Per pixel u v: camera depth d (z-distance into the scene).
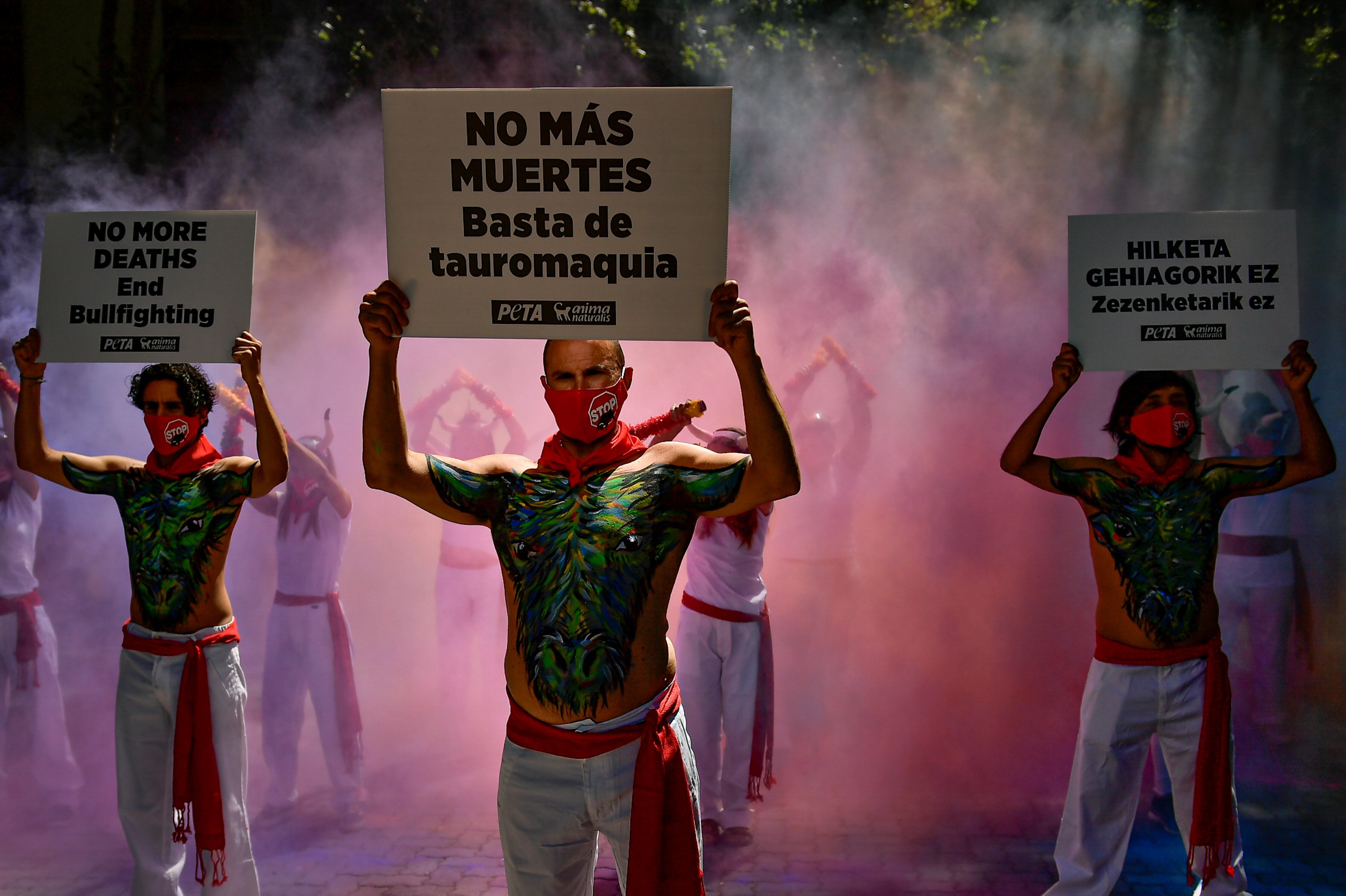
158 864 3.81
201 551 3.77
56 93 9.71
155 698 3.76
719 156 2.64
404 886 4.28
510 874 2.80
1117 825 3.82
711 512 2.78
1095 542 3.86
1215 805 3.69
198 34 9.70
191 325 3.74
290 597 5.00
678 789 2.70
